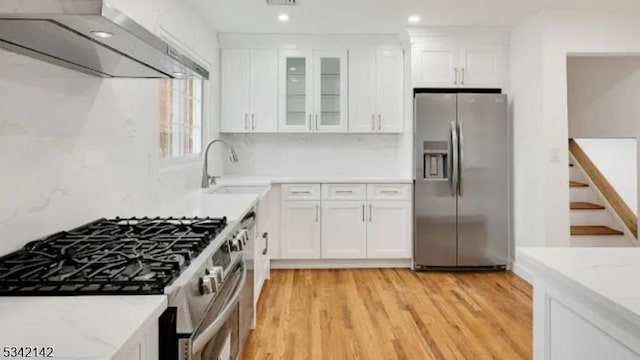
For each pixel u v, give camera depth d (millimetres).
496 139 4371
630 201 4895
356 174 5059
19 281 1104
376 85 4719
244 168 5020
